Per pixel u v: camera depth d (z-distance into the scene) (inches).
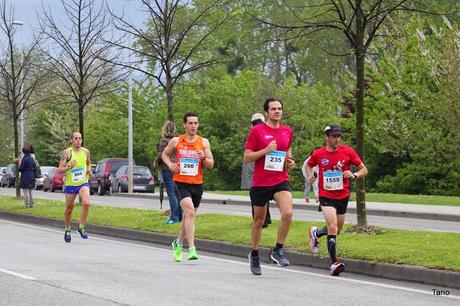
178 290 440.8
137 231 782.5
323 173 522.0
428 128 1612.9
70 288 443.5
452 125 1556.3
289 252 582.6
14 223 981.8
